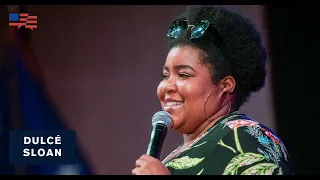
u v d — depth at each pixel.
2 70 13.08
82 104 13.31
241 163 4.79
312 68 11.13
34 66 13.34
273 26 11.33
